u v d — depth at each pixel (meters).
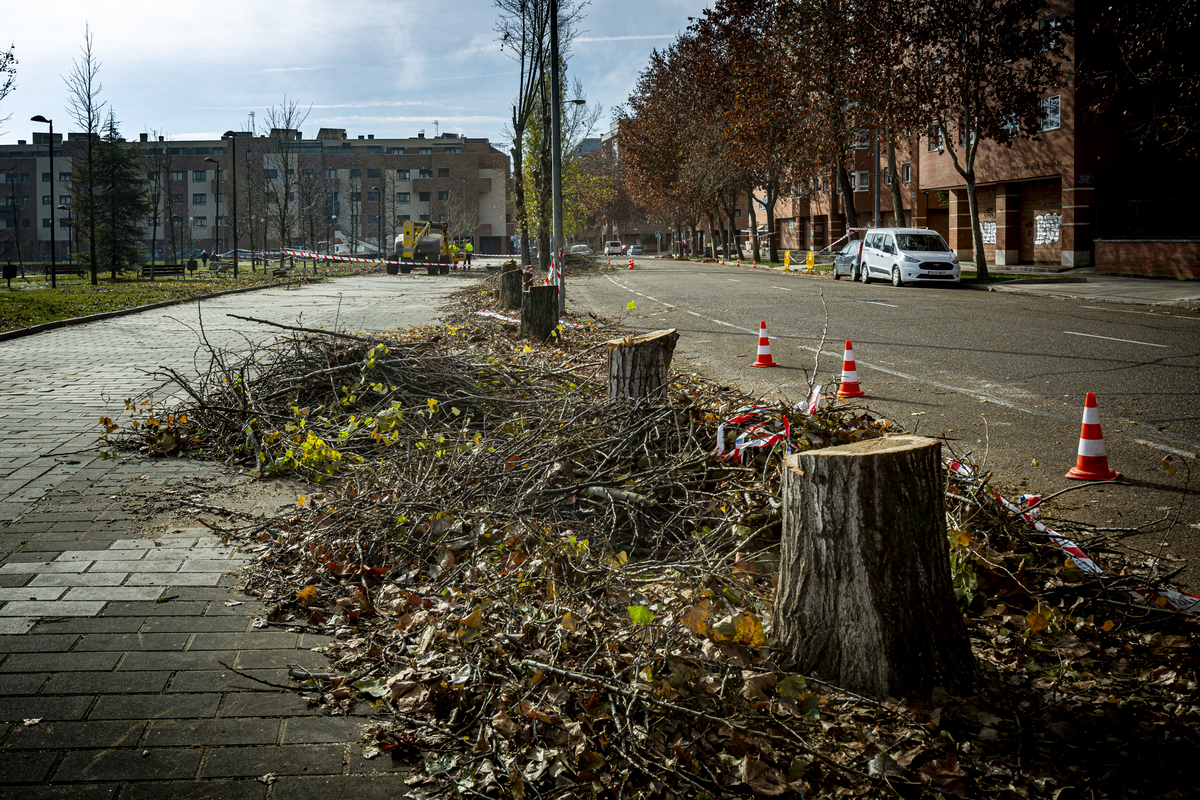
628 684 3.30
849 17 28.86
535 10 34.44
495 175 121.62
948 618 3.48
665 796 2.87
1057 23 28.69
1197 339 13.19
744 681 3.38
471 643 3.79
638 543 5.09
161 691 3.54
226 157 114.88
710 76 37.31
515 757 3.04
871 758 2.99
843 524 3.39
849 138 31.94
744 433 5.79
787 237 66.88
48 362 13.23
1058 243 33.78
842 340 14.70
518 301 20.38
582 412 6.57
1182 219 27.81
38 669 3.70
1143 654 3.74
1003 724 3.19
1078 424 8.09
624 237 135.75
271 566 4.91
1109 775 2.90
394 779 3.01
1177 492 6.02
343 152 120.81
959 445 7.46
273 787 2.95
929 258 27.47
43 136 119.00
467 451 6.30
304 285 39.06
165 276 48.78
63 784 2.94
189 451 7.62
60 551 5.14
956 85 26.11
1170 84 27.31
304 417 7.55
